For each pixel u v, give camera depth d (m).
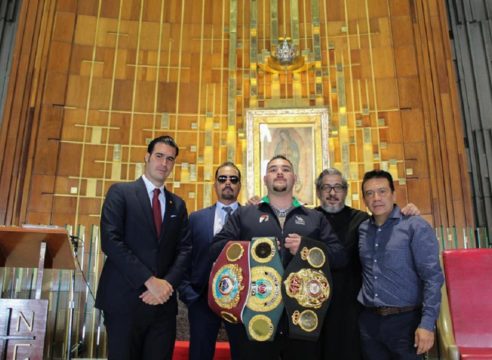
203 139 5.93
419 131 5.70
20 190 5.50
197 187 5.76
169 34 6.28
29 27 5.98
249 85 6.06
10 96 5.72
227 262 2.49
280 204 2.76
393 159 5.66
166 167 2.81
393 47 6.04
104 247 2.59
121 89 6.02
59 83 5.91
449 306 3.17
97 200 5.64
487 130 5.60
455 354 2.89
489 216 5.33
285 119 5.79
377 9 6.21
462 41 5.98
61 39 6.06
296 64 6.03
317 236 2.70
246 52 6.21
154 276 2.59
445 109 5.67
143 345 2.64
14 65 5.82
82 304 5.12
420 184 5.53
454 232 5.29
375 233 2.87
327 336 2.85
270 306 2.39
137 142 5.89
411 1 6.16
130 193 2.74
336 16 6.26
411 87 5.86
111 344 2.53
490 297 3.13
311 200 5.53
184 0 6.41
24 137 5.65
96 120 5.89
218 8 6.39
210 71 6.17
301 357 2.53
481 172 5.49
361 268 3.05
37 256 3.38
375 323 2.73
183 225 2.88
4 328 2.80
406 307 2.67
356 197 5.60
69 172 5.68
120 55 6.14
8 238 3.06
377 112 5.85
